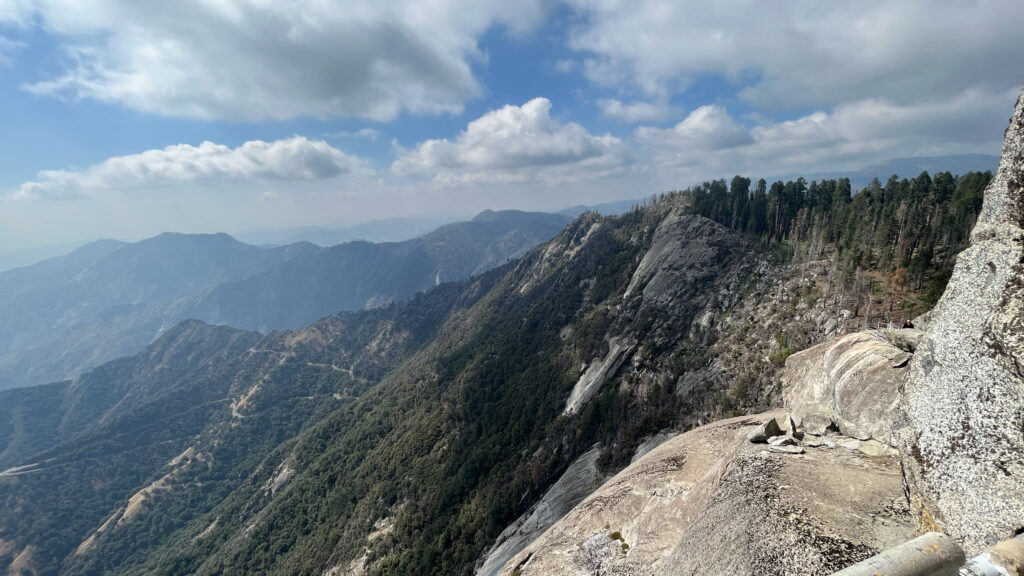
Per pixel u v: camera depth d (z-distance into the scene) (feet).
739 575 29.19
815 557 26.45
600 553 50.96
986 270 25.41
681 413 238.27
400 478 406.21
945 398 26.55
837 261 257.14
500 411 405.80
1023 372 21.88
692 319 319.06
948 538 18.37
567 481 255.29
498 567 211.00
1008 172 25.39
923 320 57.72
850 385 51.34
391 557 305.32
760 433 45.50
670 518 48.78
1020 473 21.45
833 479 34.68
